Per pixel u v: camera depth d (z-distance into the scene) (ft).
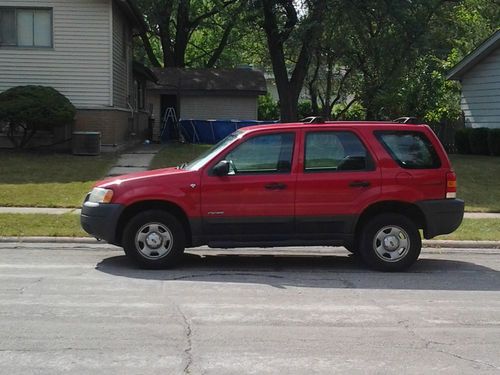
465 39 100.78
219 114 112.16
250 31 117.70
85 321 19.16
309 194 26.73
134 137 84.28
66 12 66.33
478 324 19.52
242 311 20.58
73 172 55.06
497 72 75.72
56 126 61.98
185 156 66.44
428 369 15.49
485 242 35.14
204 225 26.66
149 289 23.56
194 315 20.01
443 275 27.27
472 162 66.49
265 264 29.30
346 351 16.74
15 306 20.80
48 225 37.27
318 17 70.54
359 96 104.63
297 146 27.02
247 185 26.58
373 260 27.43
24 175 53.36
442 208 27.25
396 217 27.30
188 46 156.15
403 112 87.97
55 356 16.03
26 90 61.00
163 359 15.90
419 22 71.97
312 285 24.79
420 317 20.25
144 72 86.48
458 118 83.56
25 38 66.64
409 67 77.41
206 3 127.54
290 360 15.97
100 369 15.16
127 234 26.91
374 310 21.02
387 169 27.09
